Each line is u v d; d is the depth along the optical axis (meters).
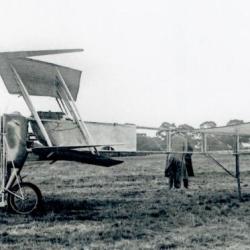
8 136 8.12
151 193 12.00
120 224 7.47
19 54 7.85
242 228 7.28
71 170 18.56
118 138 9.63
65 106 9.07
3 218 7.85
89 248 5.80
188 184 14.02
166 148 10.36
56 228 7.09
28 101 8.16
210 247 5.96
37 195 8.29
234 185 14.45
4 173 8.02
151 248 5.84
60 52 7.99
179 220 7.92
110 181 15.09
